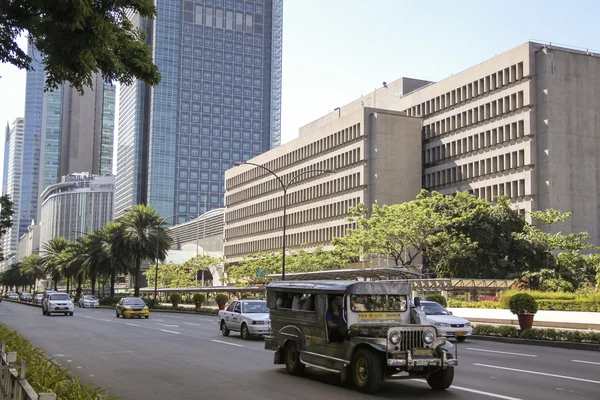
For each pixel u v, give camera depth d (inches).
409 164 3479.3
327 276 1685.5
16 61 481.1
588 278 2282.2
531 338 1001.5
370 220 2395.4
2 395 281.3
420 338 472.7
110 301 3068.4
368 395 462.6
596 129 2997.0
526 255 2465.6
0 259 2172.7
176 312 2402.8
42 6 415.8
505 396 458.0
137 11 493.4
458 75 3405.5
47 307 1925.4
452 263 2340.1
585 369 628.4
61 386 339.3
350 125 3595.0
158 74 531.8
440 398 450.9
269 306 618.8
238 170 5039.4
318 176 3895.2
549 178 2878.9
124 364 645.3
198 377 552.1
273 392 473.7
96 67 473.7
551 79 2940.5
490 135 3174.2
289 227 4183.1
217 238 5511.8
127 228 2751.0
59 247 4665.4
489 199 3139.8
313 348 537.6
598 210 2950.3
